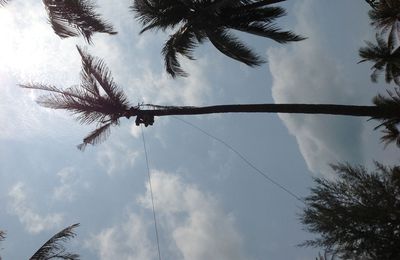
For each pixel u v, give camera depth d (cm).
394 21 2036
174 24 1692
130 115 1412
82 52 1360
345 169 1116
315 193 1125
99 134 1516
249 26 1648
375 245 1003
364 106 1259
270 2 1627
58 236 1012
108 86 1395
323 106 1283
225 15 1648
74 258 1015
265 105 1329
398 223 1003
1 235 1069
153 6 1596
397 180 1060
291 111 1307
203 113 1372
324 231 1082
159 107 1414
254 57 1575
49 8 1191
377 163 1105
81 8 1184
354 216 1024
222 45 1642
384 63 2275
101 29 1234
